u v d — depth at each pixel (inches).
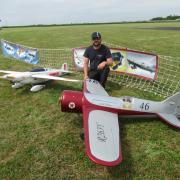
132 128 228.1
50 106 275.6
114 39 1004.6
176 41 857.5
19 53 510.6
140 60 332.8
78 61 386.9
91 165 181.9
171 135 219.1
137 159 188.2
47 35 1296.8
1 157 190.5
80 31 1676.9
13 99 295.3
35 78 320.2
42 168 178.9
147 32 1424.7
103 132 179.9
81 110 221.8
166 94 311.6
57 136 217.5
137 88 331.0
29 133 222.5
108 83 346.9
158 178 170.2
